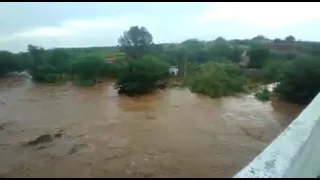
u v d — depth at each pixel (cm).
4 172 936
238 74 3189
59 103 2164
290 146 435
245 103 2177
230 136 1348
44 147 1189
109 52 5547
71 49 5347
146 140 1280
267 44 5022
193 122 1603
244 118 1709
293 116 1767
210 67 2822
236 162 1031
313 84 2128
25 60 3962
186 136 1346
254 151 1150
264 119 1681
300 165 420
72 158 1069
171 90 2794
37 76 3444
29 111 1883
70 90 2825
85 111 1889
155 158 1064
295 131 475
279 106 2066
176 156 1084
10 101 2247
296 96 2169
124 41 5684
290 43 5000
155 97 2427
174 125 1539
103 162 1029
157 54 4569
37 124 1555
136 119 1670
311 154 452
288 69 2238
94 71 3338
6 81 3572
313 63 2169
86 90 2816
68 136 1338
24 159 1055
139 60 2827
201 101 2247
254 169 396
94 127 1498
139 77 2583
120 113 1827
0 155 1088
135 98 2383
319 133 475
